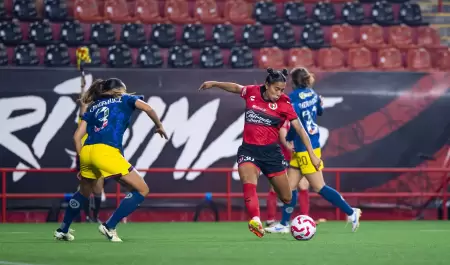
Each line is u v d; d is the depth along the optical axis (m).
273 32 81.06
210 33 81.50
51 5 81.00
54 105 65.06
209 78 66.81
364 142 67.88
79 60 56.12
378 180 67.94
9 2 82.38
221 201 66.56
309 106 47.19
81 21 80.88
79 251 35.38
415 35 84.31
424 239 44.31
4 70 64.88
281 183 39.12
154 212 65.94
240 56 75.94
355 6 85.38
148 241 42.34
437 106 68.56
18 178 64.81
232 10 84.50
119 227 57.22
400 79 68.56
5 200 63.72
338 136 67.62
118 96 40.41
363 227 56.50
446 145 68.56
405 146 68.25
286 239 44.09
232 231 52.38
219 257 32.53
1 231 52.31
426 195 67.56
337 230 52.78
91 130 40.22
